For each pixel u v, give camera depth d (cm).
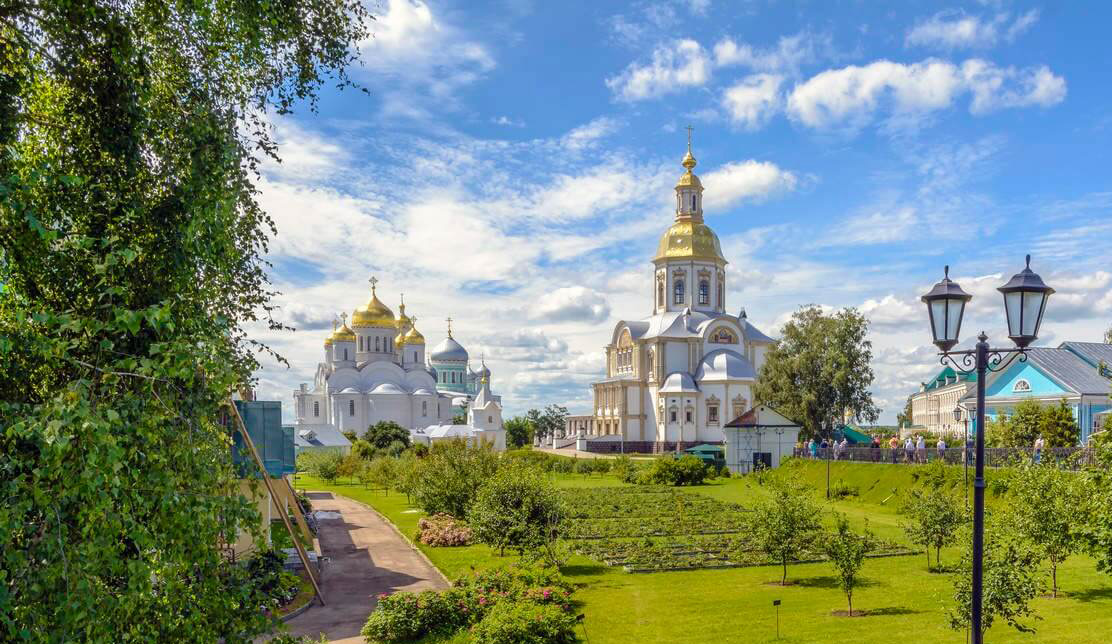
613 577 2644
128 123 956
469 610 1994
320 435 10038
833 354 7812
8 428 692
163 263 909
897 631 1925
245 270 1130
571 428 12619
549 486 2844
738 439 7312
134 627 751
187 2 1016
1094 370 5316
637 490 5850
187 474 808
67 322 735
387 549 3356
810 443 6406
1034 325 1083
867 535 2275
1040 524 2170
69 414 670
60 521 704
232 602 864
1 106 822
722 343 10638
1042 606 2111
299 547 2411
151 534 770
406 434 10525
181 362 759
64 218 888
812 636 1902
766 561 2853
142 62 964
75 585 686
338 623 2162
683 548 3164
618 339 11531
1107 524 1533
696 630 1978
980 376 1118
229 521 845
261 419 2705
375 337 12581
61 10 916
